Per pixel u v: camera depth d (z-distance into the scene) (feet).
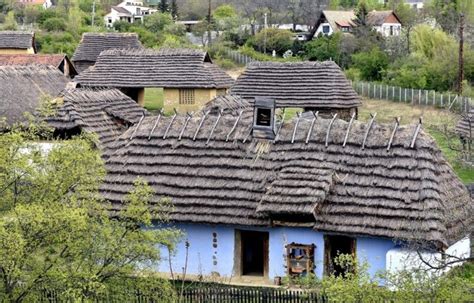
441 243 153.28
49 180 123.85
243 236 176.14
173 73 406.62
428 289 119.34
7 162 122.62
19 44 504.43
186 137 187.21
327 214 164.86
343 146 173.78
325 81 368.07
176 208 173.68
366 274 127.95
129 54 421.18
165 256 178.81
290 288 164.96
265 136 180.86
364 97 494.18
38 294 117.80
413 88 495.00
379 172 167.53
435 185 163.22
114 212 174.40
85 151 127.85
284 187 167.53
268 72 376.48
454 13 651.25
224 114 196.24
